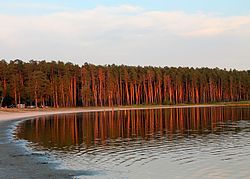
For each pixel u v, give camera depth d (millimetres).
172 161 29984
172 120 79125
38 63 157125
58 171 25922
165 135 50375
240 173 25531
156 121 77188
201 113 104438
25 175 24500
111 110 137750
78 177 24219
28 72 147875
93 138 47438
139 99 175750
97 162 29609
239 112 106438
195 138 46031
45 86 140125
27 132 55312
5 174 24750
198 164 28625
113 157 32094
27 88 137625
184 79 185250
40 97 140000
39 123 74375
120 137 48531
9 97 140125
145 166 27984
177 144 40469
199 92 187375
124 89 174625
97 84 164625
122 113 114250
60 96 151250
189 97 185500
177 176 24750
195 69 195125
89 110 136125
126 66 181875
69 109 139500
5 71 136875
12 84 137125
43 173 25203
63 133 54000
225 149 36125
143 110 135250
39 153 34188
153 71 177500
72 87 160000
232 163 28906
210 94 188500
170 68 190000
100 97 162750
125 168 27250
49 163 28984
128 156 32594
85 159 31047
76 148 37844
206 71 194000
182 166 27922
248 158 30969
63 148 37812
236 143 40344
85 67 163750
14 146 39062
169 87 178500
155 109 143125
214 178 24219
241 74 197250
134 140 44906
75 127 64625
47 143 42000
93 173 25438
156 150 36125
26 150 36062
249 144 39375
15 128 62469
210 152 34438
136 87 174500
